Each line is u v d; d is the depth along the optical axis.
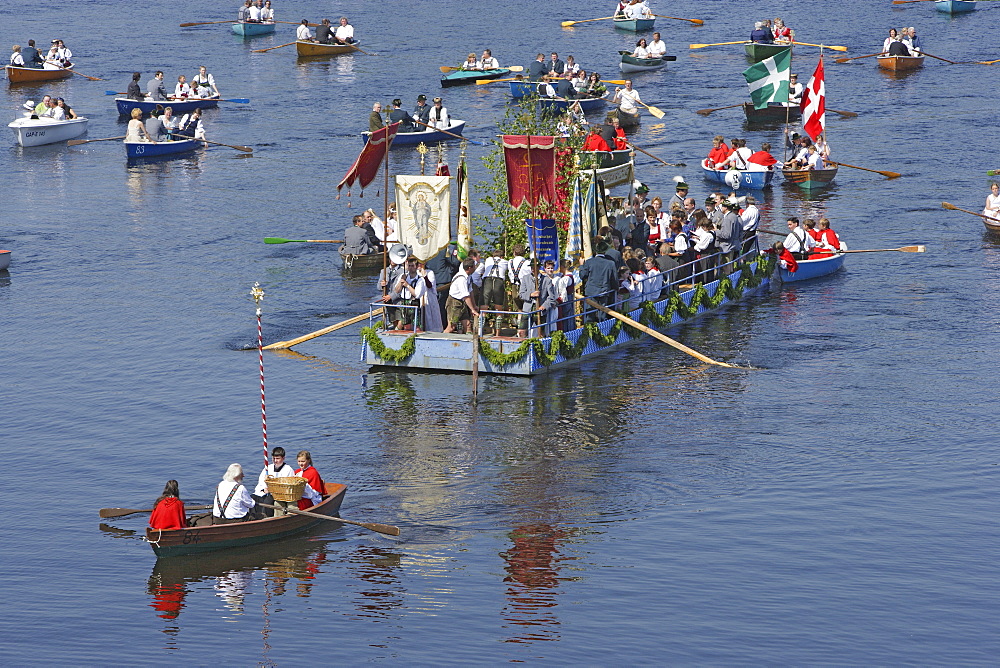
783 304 119.19
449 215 101.88
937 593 67.44
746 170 160.88
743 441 87.12
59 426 91.31
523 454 85.12
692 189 160.25
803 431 88.81
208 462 84.50
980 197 154.38
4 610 66.56
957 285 123.00
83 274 130.50
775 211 151.00
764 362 103.06
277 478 73.81
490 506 77.75
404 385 98.56
